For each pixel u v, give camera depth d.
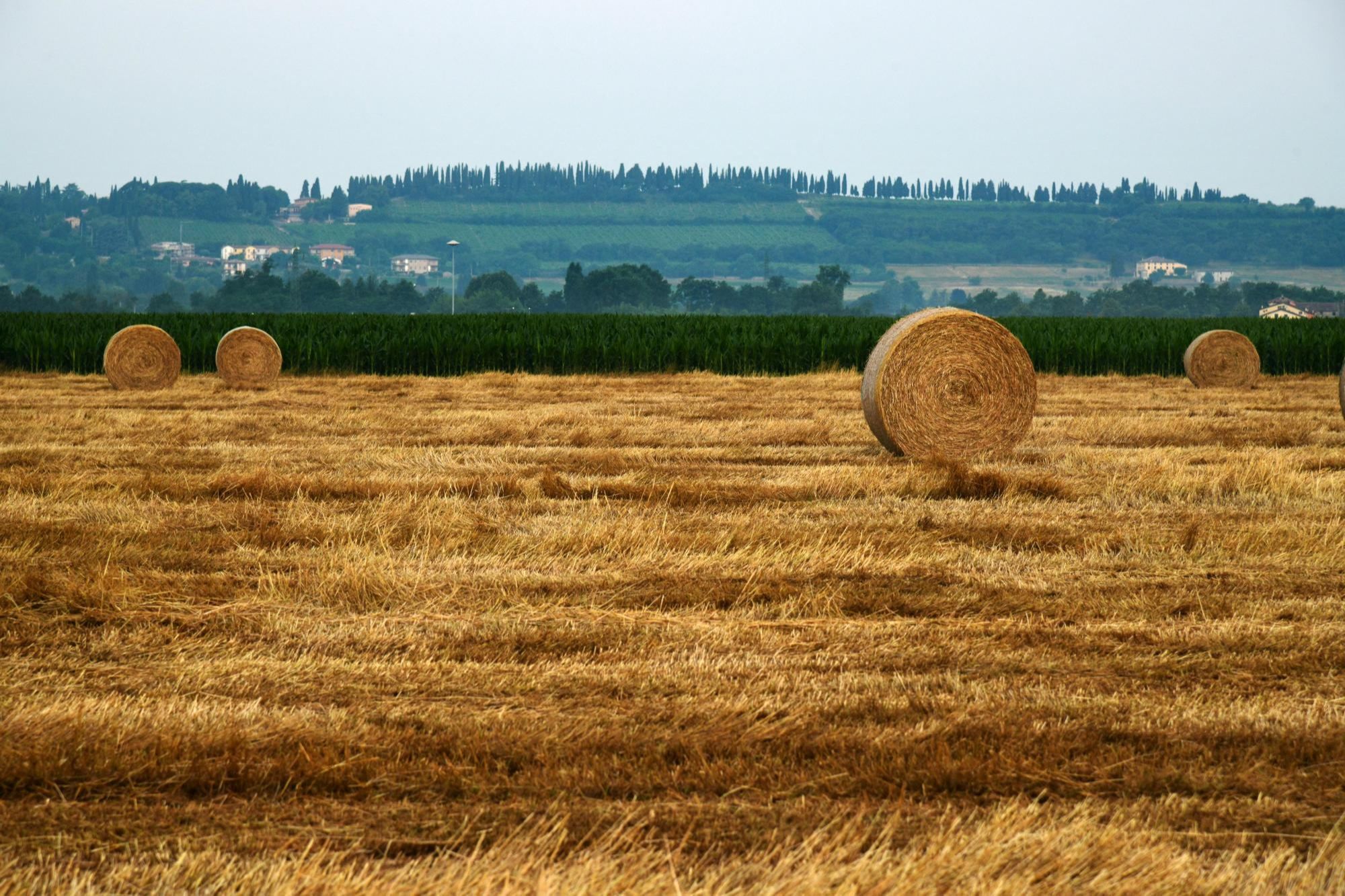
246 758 11.69
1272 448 34.59
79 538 20.97
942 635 16.05
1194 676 14.44
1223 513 24.41
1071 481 28.12
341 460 30.91
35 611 16.84
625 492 26.22
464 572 19.02
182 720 12.60
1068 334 76.88
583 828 10.46
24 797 11.08
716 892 9.38
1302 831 10.59
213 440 35.12
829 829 10.48
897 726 12.70
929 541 21.62
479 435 35.91
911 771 11.48
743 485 26.81
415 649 15.32
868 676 14.34
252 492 25.91
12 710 12.91
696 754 11.91
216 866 9.81
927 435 33.34
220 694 13.69
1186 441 36.19
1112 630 16.16
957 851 10.01
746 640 15.84
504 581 18.55
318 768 11.38
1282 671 14.65
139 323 82.94
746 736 12.33
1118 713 13.08
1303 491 26.27
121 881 9.60
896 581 18.84
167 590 17.86
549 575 18.86
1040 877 9.66
